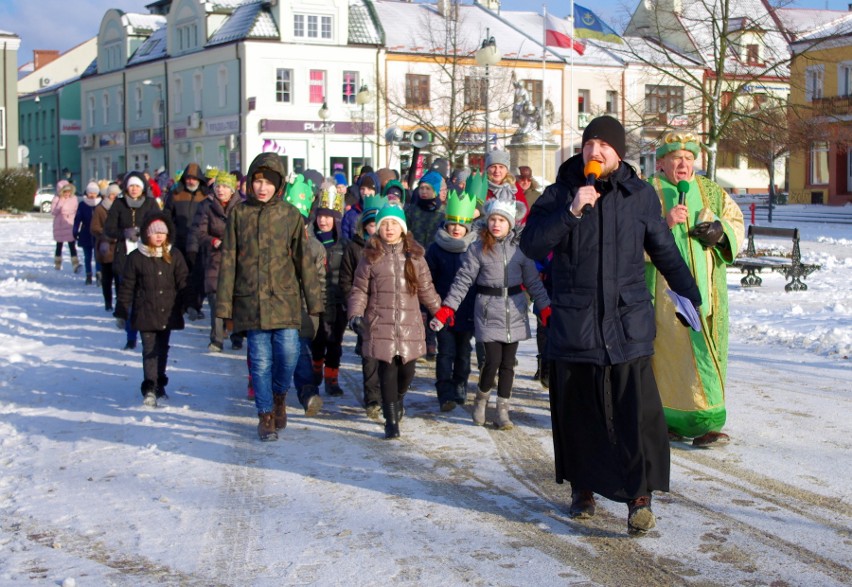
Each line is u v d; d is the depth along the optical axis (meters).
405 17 54.31
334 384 9.55
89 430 8.14
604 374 5.35
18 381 10.27
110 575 4.99
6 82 59.28
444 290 9.04
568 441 5.56
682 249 7.05
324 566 5.07
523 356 11.58
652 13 32.06
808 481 6.43
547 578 4.87
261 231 7.67
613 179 5.40
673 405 7.11
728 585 4.76
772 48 28.00
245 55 50.41
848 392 9.22
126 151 62.59
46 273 22.98
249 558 5.20
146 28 62.94
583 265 5.39
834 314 14.32
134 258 9.07
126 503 6.16
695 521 5.69
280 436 7.91
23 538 5.55
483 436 7.84
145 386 9.07
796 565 5.01
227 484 6.56
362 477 6.70
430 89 52.19
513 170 26.22
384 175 13.25
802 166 53.84
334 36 51.22
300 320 7.78
